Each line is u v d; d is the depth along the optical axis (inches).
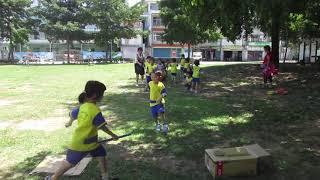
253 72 954.1
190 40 1626.5
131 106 482.0
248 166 232.5
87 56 2240.4
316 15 995.3
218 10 592.7
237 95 573.9
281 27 1005.8
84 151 202.8
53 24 1920.5
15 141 318.7
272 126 358.3
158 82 339.0
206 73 968.9
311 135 325.7
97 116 200.2
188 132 339.3
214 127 357.7
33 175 240.5
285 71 928.9
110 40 2069.4
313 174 238.7
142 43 2561.5
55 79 919.0
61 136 334.0
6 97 589.6
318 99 512.4
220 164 227.9
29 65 1722.4
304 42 1449.3
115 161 265.0
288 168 247.8
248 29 941.8
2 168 255.8
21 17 1958.7
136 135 331.6
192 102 501.4
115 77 964.0
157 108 338.0
